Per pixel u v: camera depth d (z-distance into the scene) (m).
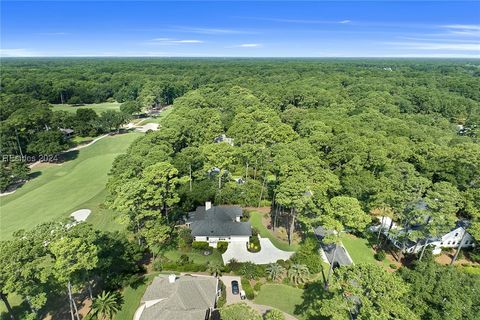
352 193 62.47
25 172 80.19
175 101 150.25
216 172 77.69
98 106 184.38
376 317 26.14
